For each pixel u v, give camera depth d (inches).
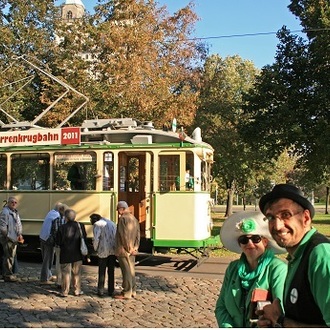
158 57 1023.6
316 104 874.8
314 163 913.5
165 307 328.5
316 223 1254.3
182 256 575.5
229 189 1588.3
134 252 353.1
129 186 539.2
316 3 917.2
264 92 938.1
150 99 932.0
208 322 291.0
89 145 533.3
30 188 556.4
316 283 94.7
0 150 572.1
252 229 136.7
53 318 298.0
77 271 360.8
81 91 959.0
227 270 145.3
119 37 947.3
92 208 524.1
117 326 281.9
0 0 1104.2
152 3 1012.5
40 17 1146.0
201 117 1413.6
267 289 132.4
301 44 941.2
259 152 1408.7
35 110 1120.8
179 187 497.4
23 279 426.9
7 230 411.2
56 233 366.6
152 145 510.3
